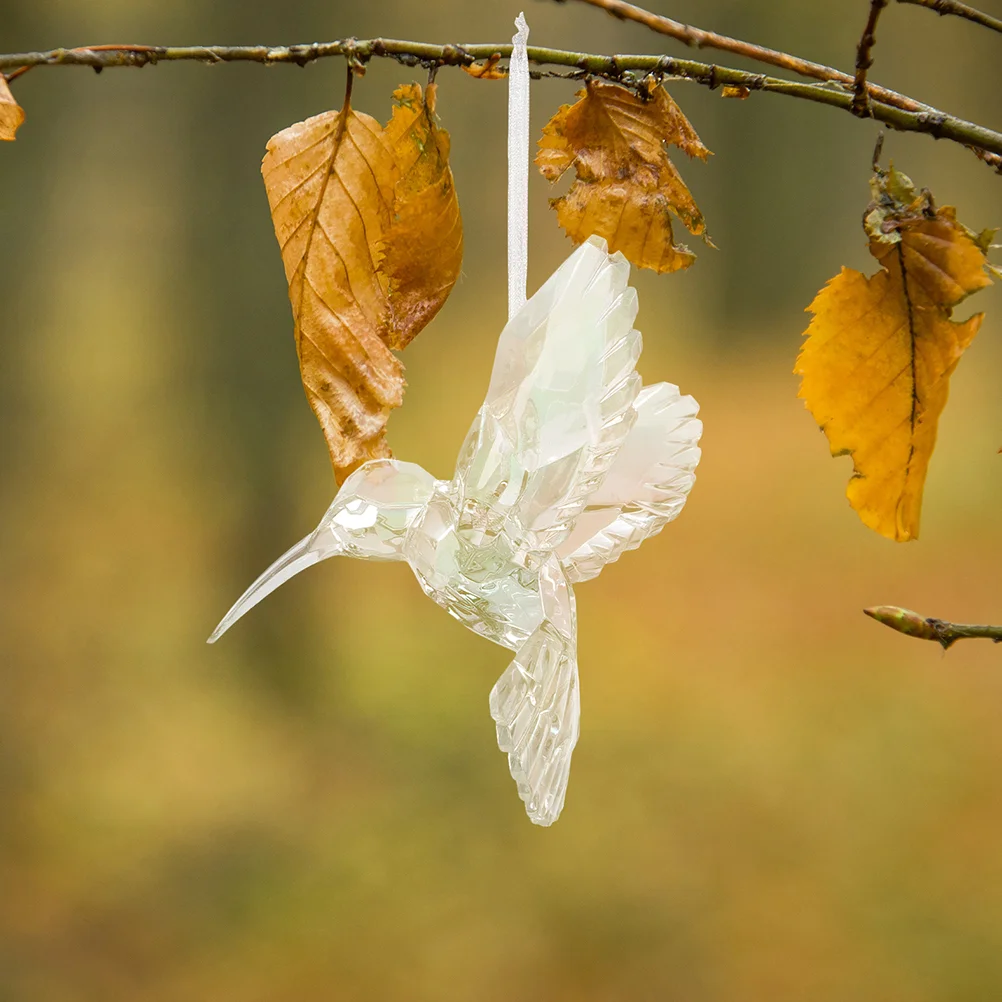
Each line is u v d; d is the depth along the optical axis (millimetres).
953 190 8008
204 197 3816
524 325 1116
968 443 7250
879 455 1166
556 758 1149
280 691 4082
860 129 9398
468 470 1134
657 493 1165
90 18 3826
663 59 1169
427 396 7770
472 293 8617
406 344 1166
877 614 1163
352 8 4016
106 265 5609
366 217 1158
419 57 1163
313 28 3791
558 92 6621
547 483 1131
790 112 9594
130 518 5145
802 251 10180
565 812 3588
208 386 4023
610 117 1184
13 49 3717
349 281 1157
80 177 5098
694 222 1188
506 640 1149
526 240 1153
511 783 3723
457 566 1145
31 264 5168
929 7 1160
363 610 4961
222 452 4125
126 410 5746
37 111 4727
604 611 5570
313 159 1158
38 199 5043
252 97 3744
